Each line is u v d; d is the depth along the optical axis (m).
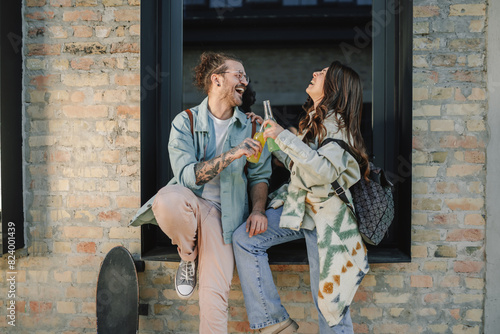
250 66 6.48
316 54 6.43
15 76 2.19
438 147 2.09
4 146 2.13
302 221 1.77
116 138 2.21
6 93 2.14
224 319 1.79
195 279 1.89
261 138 1.80
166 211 1.68
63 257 2.24
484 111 2.07
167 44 2.29
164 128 2.29
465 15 2.07
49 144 2.24
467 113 2.08
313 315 2.15
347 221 1.72
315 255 1.75
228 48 6.31
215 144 1.96
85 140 2.23
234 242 1.82
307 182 1.68
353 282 1.71
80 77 2.23
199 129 1.94
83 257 2.23
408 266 2.11
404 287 2.11
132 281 2.07
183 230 1.73
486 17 2.06
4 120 2.12
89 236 2.23
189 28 5.80
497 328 2.07
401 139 2.16
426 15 2.08
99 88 2.22
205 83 2.03
